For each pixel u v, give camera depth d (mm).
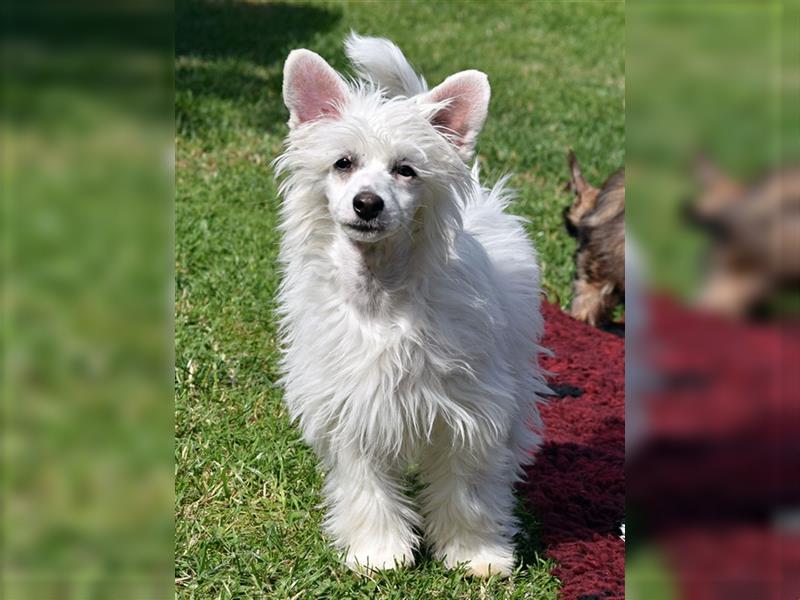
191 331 6012
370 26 16469
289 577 3801
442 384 3732
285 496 4422
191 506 4340
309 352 3838
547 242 8227
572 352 6566
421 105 3709
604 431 5344
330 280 3742
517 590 3740
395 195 3504
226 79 12266
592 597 3727
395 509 4023
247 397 5336
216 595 3744
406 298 3668
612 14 19141
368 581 3805
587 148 10922
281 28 15602
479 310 3750
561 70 15180
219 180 9047
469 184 3812
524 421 4441
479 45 16156
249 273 6926
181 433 4945
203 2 16797
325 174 3668
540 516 4422
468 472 3928
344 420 3793
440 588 3775
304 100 3762
